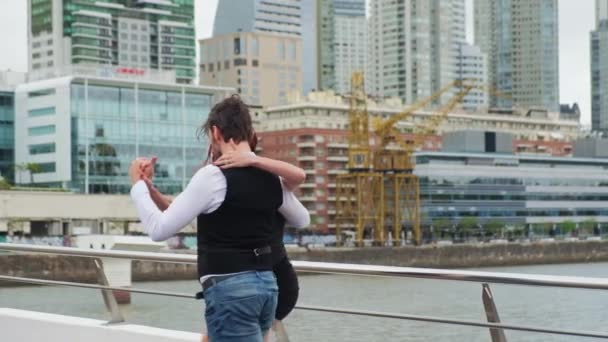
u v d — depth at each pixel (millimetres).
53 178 111625
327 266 4680
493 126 182500
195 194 3574
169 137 114938
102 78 110688
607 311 4254
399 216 133000
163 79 121375
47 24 193375
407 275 4473
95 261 5527
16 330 5898
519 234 150000
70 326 5566
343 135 152875
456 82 150750
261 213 3641
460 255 131750
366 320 4840
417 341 4730
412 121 170625
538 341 4473
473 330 4633
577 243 144500
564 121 191000
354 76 132875
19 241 86312
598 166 158875
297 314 5039
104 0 193750
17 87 116125
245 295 3572
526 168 151625
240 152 3695
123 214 93438
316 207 149250
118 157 111562
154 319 5359
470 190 145625
